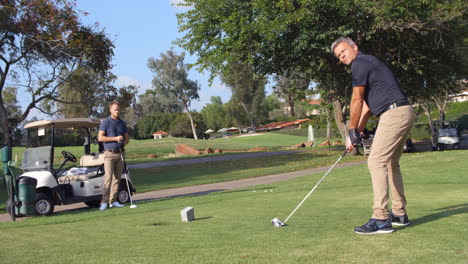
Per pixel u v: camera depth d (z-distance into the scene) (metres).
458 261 2.93
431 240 3.55
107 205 8.62
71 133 50.34
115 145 8.66
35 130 9.69
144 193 12.94
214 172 19.95
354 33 20.58
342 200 6.72
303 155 27.03
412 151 27.94
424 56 22.45
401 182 4.28
